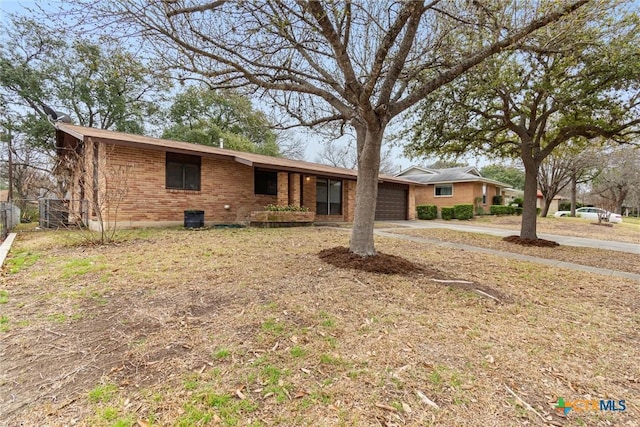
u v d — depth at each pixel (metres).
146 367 2.25
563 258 7.21
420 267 5.34
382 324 3.10
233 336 2.73
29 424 1.71
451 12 5.30
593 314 3.71
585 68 6.69
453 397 2.06
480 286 4.52
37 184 16.97
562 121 8.53
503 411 1.96
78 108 18.31
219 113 24.55
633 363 2.61
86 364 2.27
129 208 9.31
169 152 10.16
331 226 12.27
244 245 6.85
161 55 4.77
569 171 20.67
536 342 2.91
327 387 2.09
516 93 7.96
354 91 4.52
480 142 9.73
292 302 3.53
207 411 1.84
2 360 2.30
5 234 8.17
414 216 19.92
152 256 5.57
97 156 9.45
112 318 3.04
